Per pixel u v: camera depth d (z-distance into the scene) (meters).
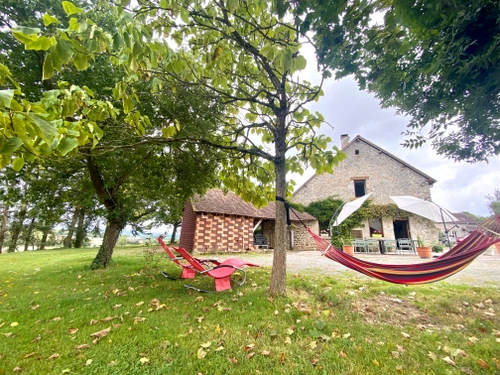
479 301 4.12
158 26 3.06
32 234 21.89
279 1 2.31
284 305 3.87
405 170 16.94
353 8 2.11
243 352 2.69
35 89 4.76
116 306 4.00
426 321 3.54
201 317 3.51
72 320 3.47
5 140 1.15
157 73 3.23
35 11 4.25
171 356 2.63
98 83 4.95
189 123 4.92
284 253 4.48
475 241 4.53
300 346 2.81
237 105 4.91
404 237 17.20
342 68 2.52
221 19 3.30
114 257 10.16
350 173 18.03
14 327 3.26
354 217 16.55
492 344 2.86
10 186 6.50
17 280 5.96
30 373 2.34
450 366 2.49
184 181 6.66
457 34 1.62
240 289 4.83
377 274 3.86
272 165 5.71
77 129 1.82
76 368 2.44
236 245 14.05
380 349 2.75
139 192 7.81
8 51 4.35
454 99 2.01
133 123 2.62
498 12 1.44
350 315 3.63
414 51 2.12
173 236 24.11
